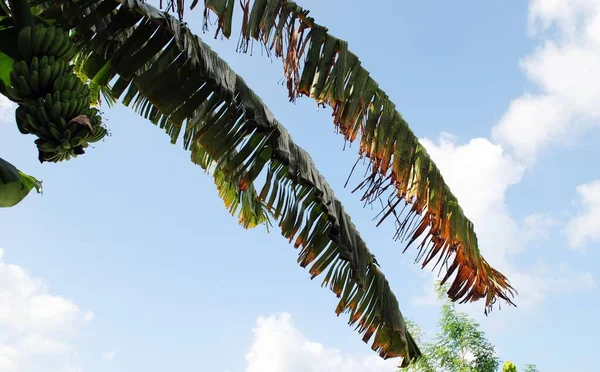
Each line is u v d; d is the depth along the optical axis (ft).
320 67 10.74
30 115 9.16
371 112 11.09
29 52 9.62
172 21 10.48
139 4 10.25
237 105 11.10
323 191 11.84
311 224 12.48
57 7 10.46
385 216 11.14
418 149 11.55
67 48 9.98
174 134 13.82
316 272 12.96
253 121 10.85
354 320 13.39
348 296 13.29
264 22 9.98
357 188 10.91
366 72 11.16
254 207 16.20
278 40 10.23
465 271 12.00
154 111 13.91
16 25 9.83
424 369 39.34
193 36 10.69
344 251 12.07
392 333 13.58
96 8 10.47
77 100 9.42
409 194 11.38
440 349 39.50
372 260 13.64
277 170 12.33
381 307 13.44
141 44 10.68
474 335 39.19
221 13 9.41
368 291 13.50
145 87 10.64
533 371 39.50
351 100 10.91
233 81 11.04
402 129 11.34
